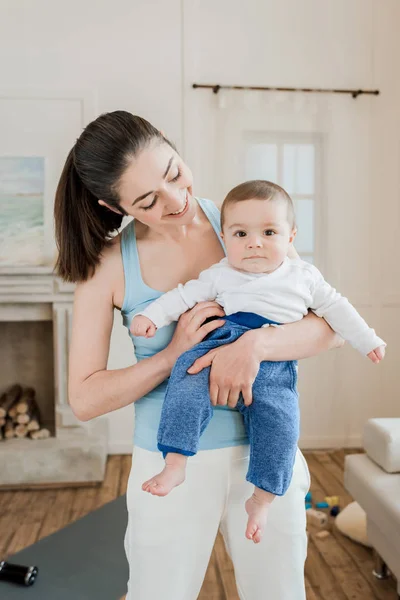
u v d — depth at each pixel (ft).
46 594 7.50
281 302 4.24
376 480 7.68
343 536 9.45
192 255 4.48
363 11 13.96
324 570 8.36
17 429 12.41
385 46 14.05
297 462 4.37
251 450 4.05
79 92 13.23
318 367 14.07
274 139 13.76
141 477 4.23
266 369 4.12
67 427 12.20
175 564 4.10
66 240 4.31
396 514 6.84
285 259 4.49
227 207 4.35
